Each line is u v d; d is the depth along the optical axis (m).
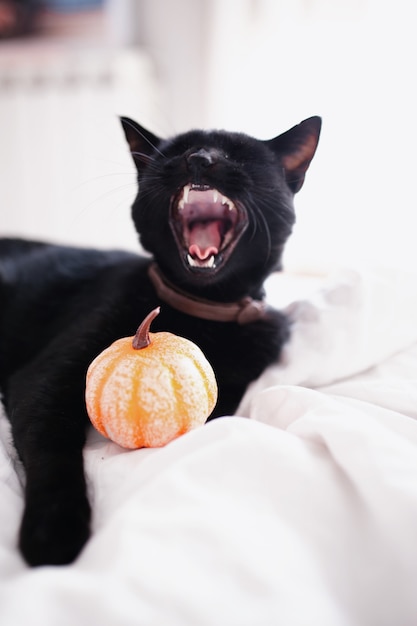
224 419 0.35
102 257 0.66
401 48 0.93
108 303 0.52
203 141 0.50
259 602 0.26
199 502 0.30
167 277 0.51
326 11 0.97
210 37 1.03
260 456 0.32
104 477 0.36
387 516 0.30
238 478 0.31
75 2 1.12
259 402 0.42
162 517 0.29
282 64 1.01
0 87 1.12
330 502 0.31
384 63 0.95
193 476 0.31
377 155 0.98
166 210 0.49
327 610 0.27
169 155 0.51
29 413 0.43
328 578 0.29
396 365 0.47
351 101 0.98
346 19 0.96
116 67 1.06
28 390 0.45
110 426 0.37
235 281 0.51
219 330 0.50
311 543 0.30
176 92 1.16
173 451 0.34
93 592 0.25
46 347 0.53
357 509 0.31
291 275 0.97
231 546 0.28
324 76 0.99
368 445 0.32
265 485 0.31
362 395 0.43
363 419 0.35
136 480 0.34
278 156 0.52
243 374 0.49
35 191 1.16
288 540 0.29
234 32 1.01
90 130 1.10
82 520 0.34
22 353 0.58
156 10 1.12
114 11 1.11
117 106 1.08
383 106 0.96
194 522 0.29
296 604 0.26
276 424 0.40
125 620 0.25
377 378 0.46
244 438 0.33
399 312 0.49
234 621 0.25
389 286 0.50
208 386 0.39
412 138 0.96
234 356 0.49
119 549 0.27
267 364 0.50
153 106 1.12
